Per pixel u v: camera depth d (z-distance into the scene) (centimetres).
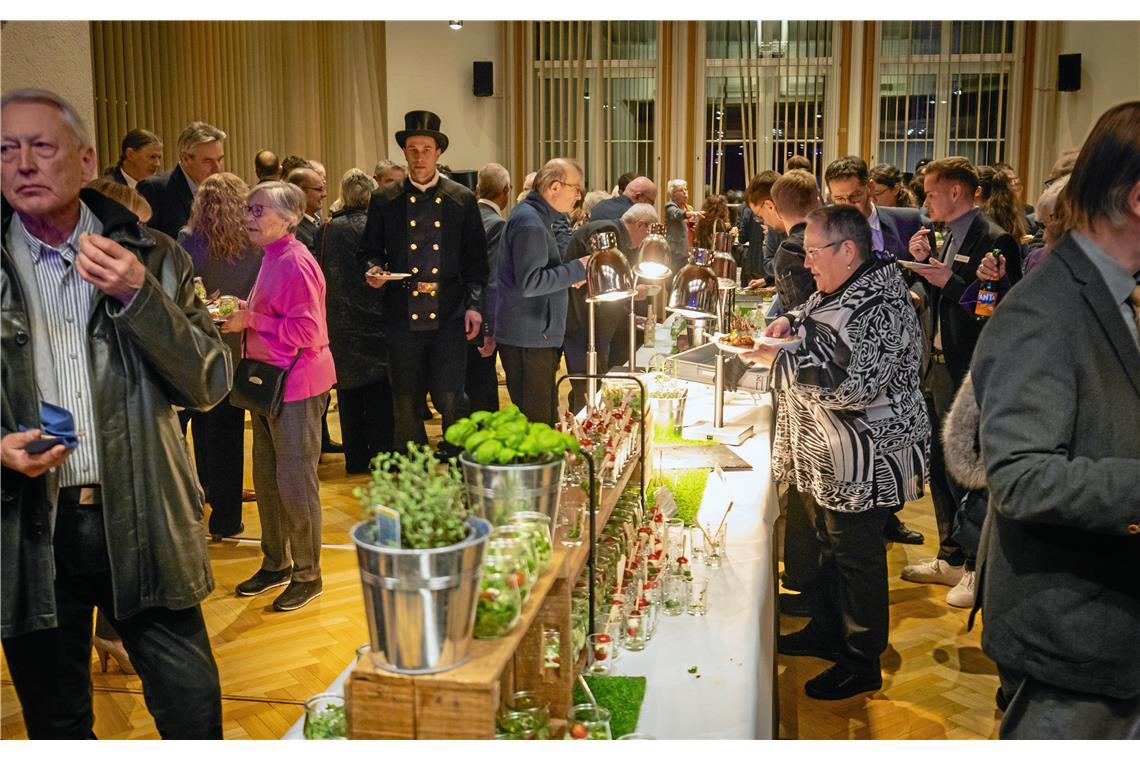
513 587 141
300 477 365
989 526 179
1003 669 182
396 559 127
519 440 161
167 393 204
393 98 1197
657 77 1230
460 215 468
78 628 204
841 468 284
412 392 474
